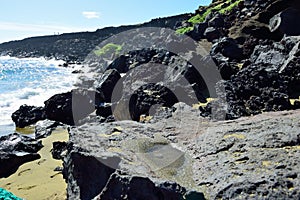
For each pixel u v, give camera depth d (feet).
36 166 36.14
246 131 26.99
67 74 148.66
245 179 19.89
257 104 41.50
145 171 22.41
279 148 23.02
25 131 59.16
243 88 45.34
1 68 176.76
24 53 312.71
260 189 18.83
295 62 48.93
